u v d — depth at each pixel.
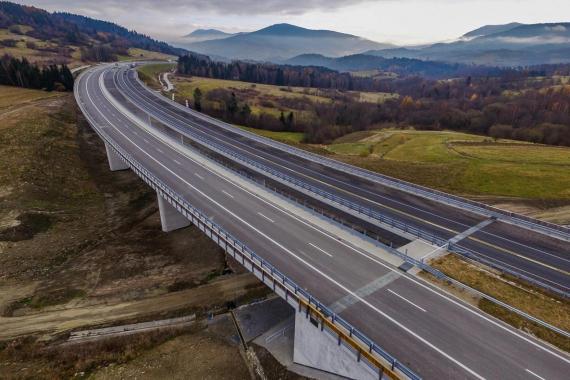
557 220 41.94
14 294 36.66
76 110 89.44
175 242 45.78
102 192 60.03
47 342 30.84
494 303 24.80
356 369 20.91
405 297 25.41
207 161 54.91
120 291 37.25
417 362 20.11
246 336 30.45
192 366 27.38
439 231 36.16
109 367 27.33
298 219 37.06
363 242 32.72
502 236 35.22
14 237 44.16
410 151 77.00
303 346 24.52
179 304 35.31
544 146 78.00
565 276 28.70
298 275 27.67
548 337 21.83
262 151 64.56
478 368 19.78
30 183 54.81
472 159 66.00
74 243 46.00
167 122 80.62
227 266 41.06
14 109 81.75
